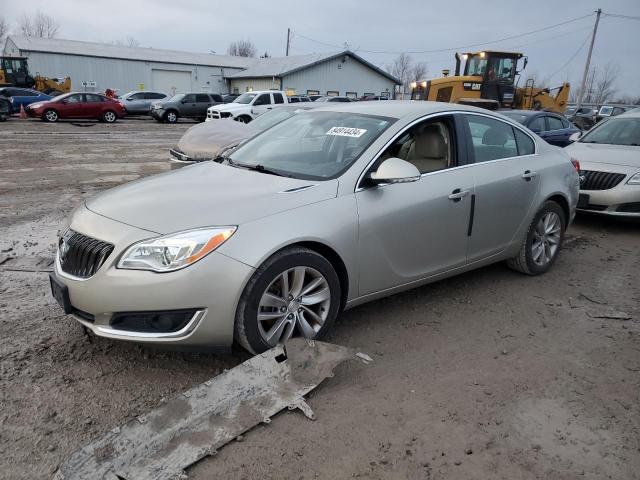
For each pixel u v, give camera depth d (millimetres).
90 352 3422
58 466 2439
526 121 12008
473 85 19609
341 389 3115
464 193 4129
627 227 7391
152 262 2904
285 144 4246
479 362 3506
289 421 2797
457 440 2727
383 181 3574
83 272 3088
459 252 4270
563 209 5312
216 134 8172
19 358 3324
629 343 3855
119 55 46625
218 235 2986
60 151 14203
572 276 5238
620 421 2936
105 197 3592
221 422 2693
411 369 3379
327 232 3330
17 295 4301
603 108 29594
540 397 3133
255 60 55438
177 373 3223
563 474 2521
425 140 4086
